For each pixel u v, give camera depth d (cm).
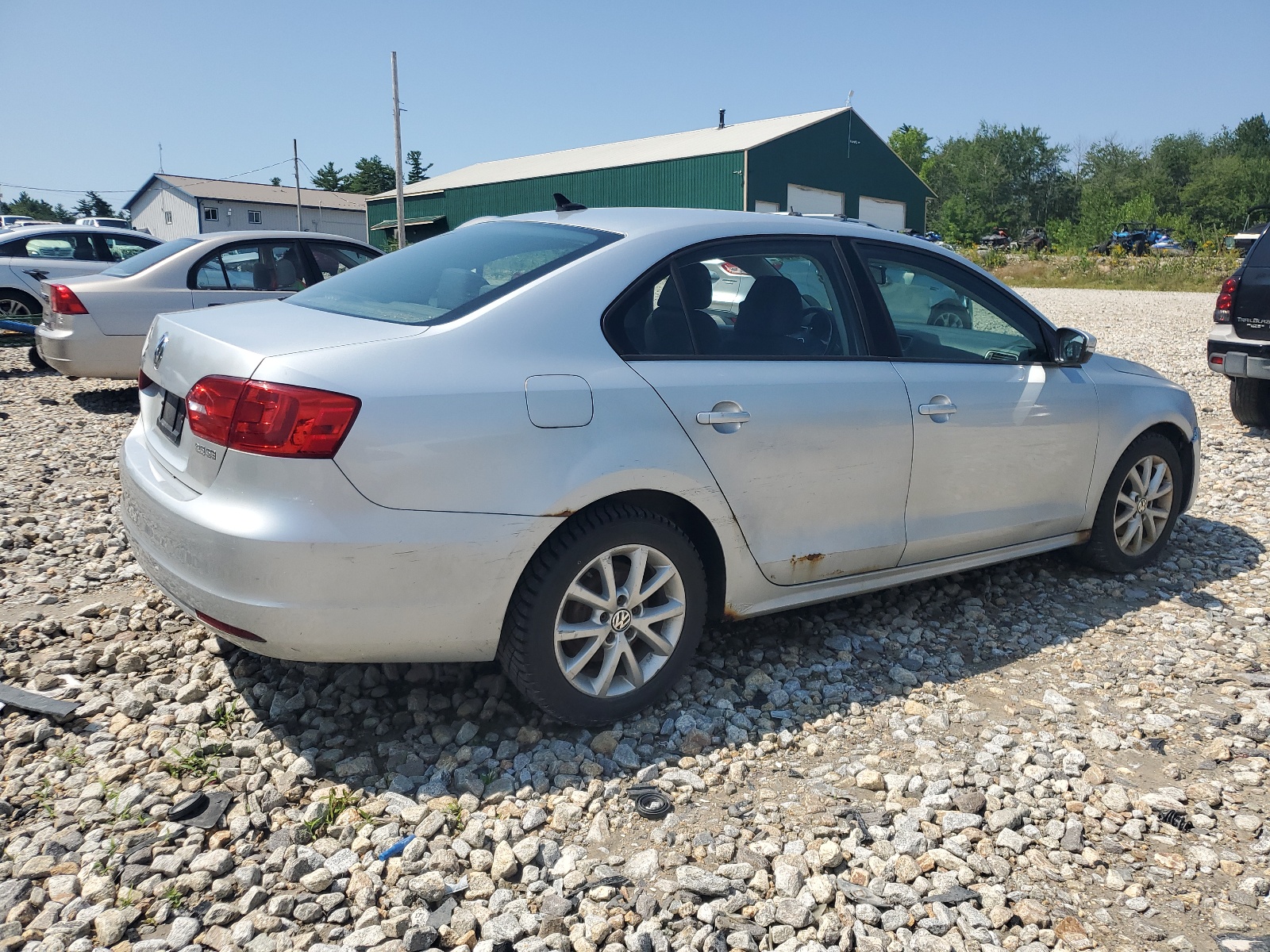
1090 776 294
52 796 270
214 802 266
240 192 6669
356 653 270
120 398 955
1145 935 230
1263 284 748
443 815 262
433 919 226
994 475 398
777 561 339
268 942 217
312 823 257
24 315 1177
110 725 308
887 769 298
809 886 240
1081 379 433
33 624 378
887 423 357
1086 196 6712
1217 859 259
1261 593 456
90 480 629
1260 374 746
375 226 4769
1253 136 8100
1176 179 7831
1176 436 490
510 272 310
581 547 287
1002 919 233
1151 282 2884
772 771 296
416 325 285
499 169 4488
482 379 274
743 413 318
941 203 8588
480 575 273
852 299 367
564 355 291
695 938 223
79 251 1237
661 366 310
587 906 232
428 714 317
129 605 400
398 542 261
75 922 220
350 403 255
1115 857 260
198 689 325
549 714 299
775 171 3444
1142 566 481
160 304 827
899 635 399
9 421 821
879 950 222
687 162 3472
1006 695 351
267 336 278
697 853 254
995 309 414
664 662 318
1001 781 292
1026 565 487
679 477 304
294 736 304
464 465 267
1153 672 371
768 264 349
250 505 258
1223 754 309
